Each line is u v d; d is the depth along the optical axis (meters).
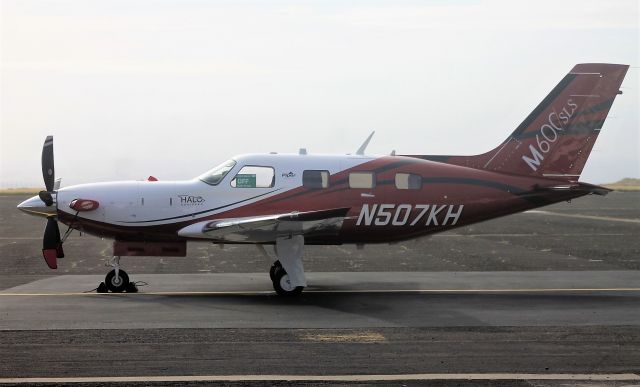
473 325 16.48
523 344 14.49
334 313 18.02
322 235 21.19
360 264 29.42
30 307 18.61
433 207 22.70
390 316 17.64
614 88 23.50
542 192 23.31
